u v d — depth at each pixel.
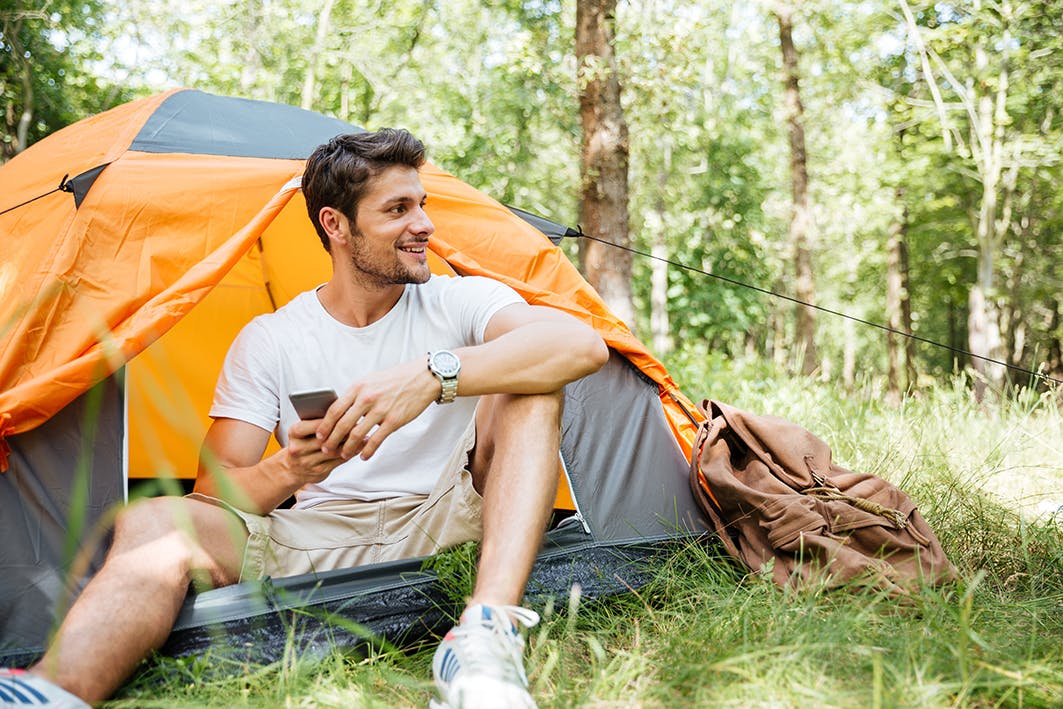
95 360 2.21
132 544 1.83
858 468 4.29
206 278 2.45
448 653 1.67
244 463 2.29
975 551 2.94
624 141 9.21
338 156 2.30
